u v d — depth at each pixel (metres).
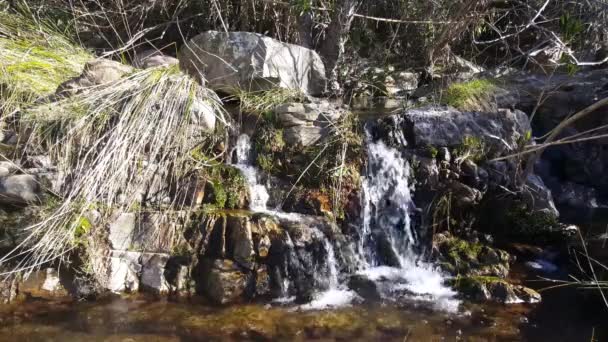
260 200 4.16
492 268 4.16
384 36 6.57
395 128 4.46
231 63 4.92
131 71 4.48
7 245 3.61
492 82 5.57
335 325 3.41
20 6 5.82
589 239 4.64
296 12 5.68
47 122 3.94
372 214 4.30
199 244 3.76
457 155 4.46
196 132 4.13
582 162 5.55
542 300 3.84
